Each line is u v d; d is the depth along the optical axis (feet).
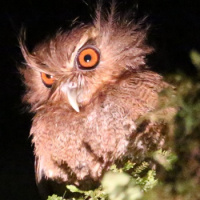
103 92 8.10
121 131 8.05
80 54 8.13
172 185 7.80
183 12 9.00
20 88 9.20
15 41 9.95
